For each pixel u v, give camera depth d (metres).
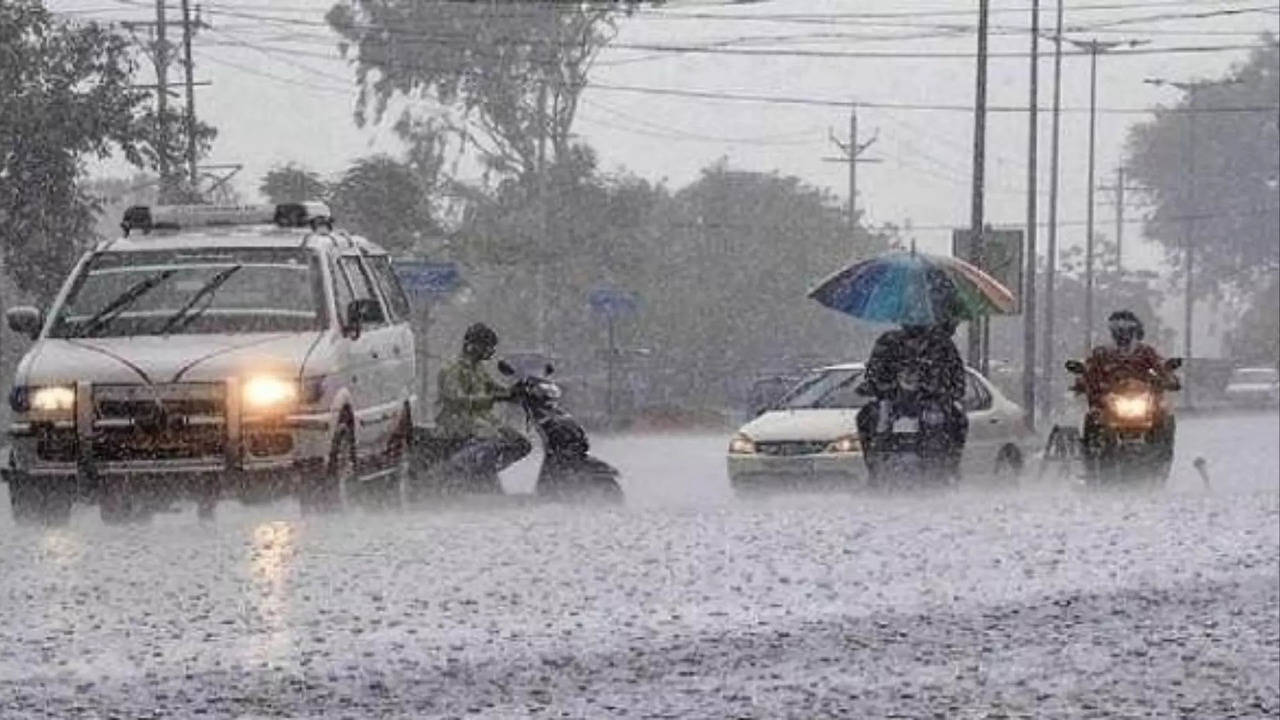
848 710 16.88
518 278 163.12
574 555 25.70
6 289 108.75
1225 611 22.25
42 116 88.00
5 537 27.81
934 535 28.61
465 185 156.62
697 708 16.81
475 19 154.88
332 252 36.78
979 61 96.19
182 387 32.50
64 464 32.41
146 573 23.84
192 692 17.06
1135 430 41.97
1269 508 33.34
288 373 32.81
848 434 44.31
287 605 21.58
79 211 90.38
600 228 160.88
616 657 18.91
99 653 18.81
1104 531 29.55
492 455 37.12
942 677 18.42
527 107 155.75
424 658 18.70
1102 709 17.02
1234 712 17.11
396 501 38.41
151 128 91.00
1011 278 94.94
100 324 34.84
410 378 40.62
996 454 46.38
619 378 132.00
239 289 35.31
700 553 26.00
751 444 44.81
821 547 26.89
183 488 32.53
